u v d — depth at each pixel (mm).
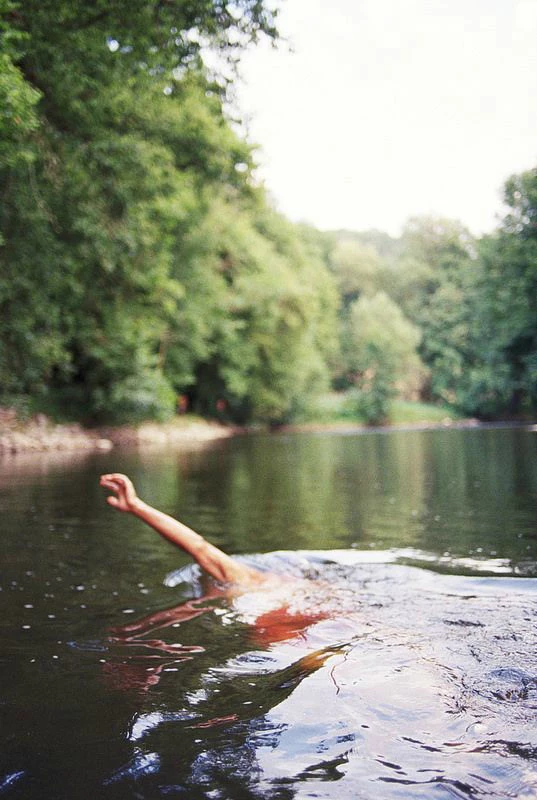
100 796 1867
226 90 13023
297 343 42188
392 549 5574
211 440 30562
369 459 17516
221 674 2822
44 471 13922
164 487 11023
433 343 71375
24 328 18703
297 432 42656
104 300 23875
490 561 5008
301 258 49344
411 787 1870
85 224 15008
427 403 74000
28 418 24516
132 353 27781
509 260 35750
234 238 36906
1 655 3148
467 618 3535
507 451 18156
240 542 6062
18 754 2127
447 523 6898
